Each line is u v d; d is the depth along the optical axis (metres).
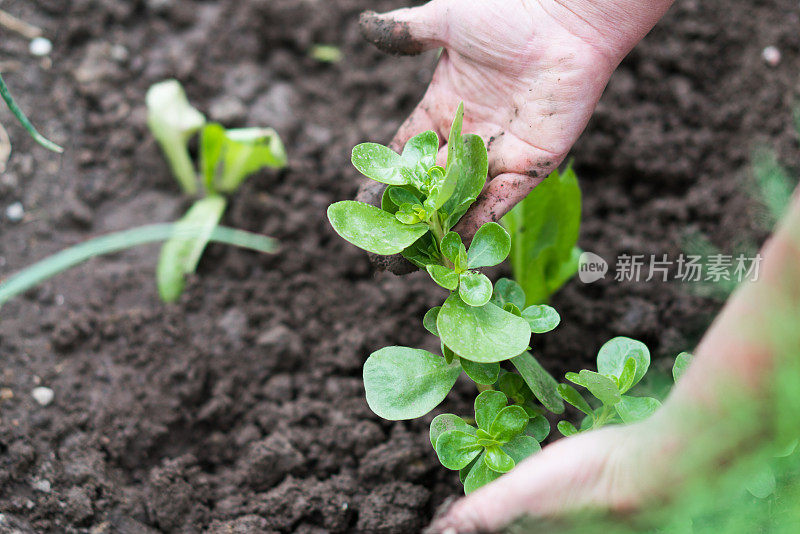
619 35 0.89
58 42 1.08
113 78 1.08
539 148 0.89
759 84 1.07
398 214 0.85
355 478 0.95
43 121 1.06
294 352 0.99
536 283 0.95
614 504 0.80
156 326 1.00
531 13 0.89
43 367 0.97
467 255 0.85
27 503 0.92
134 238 0.92
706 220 1.03
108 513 0.93
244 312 1.01
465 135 0.85
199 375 0.98
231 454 0.97
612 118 1.05
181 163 1.04
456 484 0.94
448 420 0.86
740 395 0.77
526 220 0.93
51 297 1.00
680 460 0.78
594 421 0.87
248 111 1.08
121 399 0.97
